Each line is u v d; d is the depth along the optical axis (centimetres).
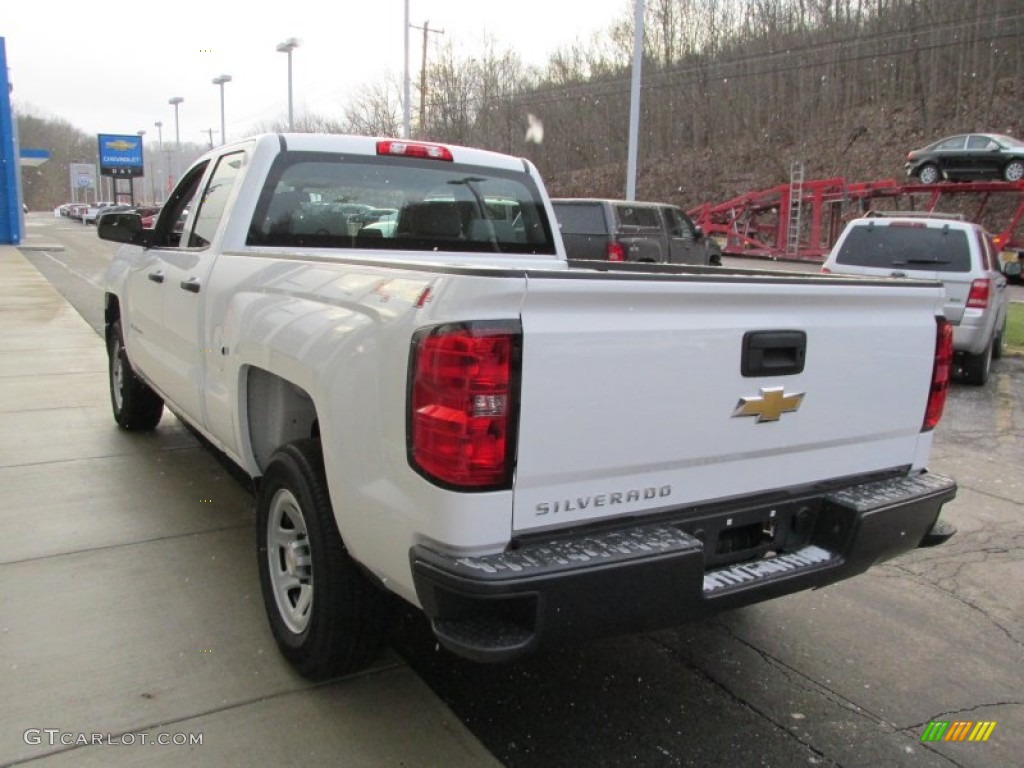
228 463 562
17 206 3316
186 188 520
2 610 355
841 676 337
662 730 295
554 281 231
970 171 2686
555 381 234
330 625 293
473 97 4491
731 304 266
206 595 375
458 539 229
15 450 588
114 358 641
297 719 287
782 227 3117
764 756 283
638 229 1373
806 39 4241
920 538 322
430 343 231
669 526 262
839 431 303
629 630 247
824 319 291
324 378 276
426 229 454
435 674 324
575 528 248
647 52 4488
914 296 316
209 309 398
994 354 1194
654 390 252
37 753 263
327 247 424
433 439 230
